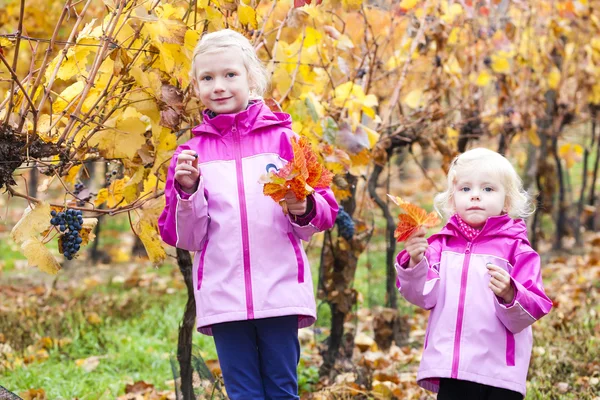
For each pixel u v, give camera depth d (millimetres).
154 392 4676
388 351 5617
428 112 5422
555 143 9359
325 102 4227
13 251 11117
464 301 2990
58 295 7598
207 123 2984
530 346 3025
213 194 2895
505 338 2934
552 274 8750
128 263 10359
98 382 4980
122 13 2920
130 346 5793
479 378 2902
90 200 3541
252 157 2932
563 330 5590
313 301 2918
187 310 3572
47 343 5848
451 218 3160
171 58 3000
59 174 2936
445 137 5691
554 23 7227
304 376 4875
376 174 5703
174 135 3086
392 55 5332
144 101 2975
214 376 4039
